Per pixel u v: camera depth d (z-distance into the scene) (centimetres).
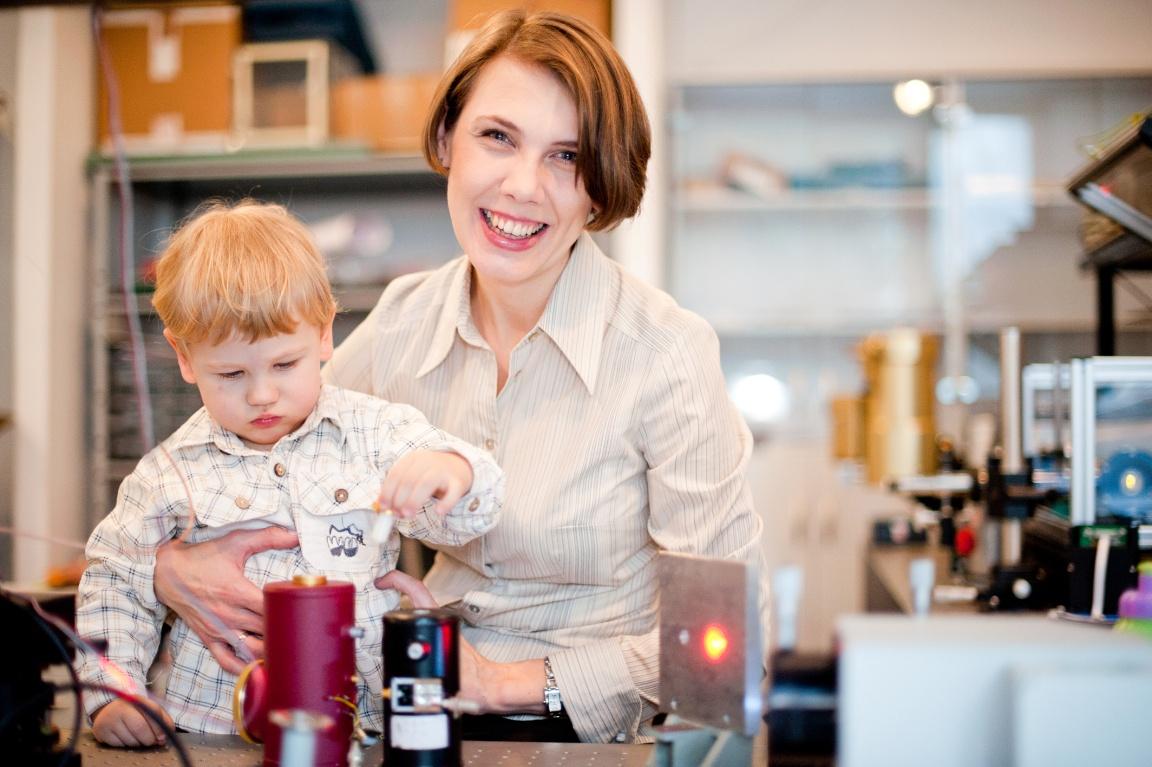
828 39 413
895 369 243
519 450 124
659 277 381
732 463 121
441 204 412
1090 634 77
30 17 358
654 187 363
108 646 107
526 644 124
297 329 111
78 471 369
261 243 111
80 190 371
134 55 377
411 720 86
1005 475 179
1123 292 389
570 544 120
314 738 85
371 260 404
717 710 86
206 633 109
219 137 373
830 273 422
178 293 108
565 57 112
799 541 384
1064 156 410
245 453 116
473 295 132
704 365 122
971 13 409
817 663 160
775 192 408
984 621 80
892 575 236
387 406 121
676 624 90
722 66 414
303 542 112
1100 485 152
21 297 358
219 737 103
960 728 74
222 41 374
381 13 409
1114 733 70
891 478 240
